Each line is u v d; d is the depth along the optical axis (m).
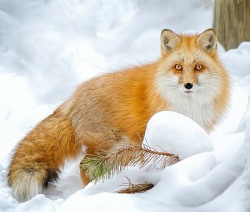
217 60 9.58
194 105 9.19
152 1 19.34
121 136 9.47
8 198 8.76
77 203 6.75
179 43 9.34
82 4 19.30
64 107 10.08
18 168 9.45
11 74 15.73
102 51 17.44
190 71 9.01
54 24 18.22
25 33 17.61
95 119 9.63
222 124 10.97
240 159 6.27
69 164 10.53
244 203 5.89
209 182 6.31
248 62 14.67
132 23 18.53
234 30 16.59
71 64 16.31
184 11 18.94
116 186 7.32
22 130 12.71
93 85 9.89
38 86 15.51
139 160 7.29
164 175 6.83
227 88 9.64
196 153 7.17
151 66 9.77
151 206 6.38
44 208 7.70
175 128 7.27
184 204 6.34
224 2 16.66
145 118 9.32
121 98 9.55
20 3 19.30
